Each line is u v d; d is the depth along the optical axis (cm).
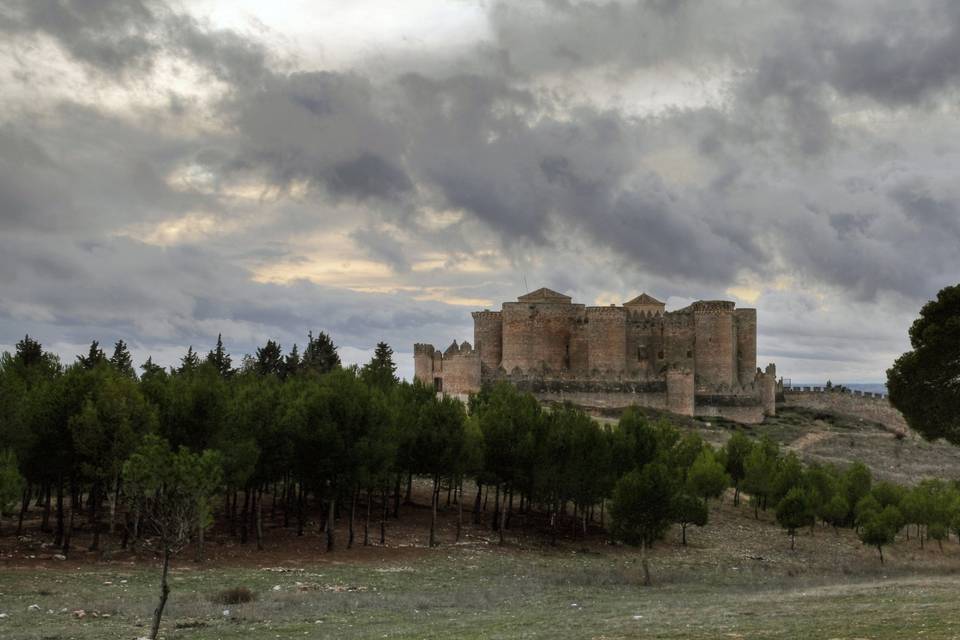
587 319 15100
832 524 9112
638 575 5941
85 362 10912
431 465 6562
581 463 7300
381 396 6650
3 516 6575
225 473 5647
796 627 2936
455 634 3141
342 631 3319
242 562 5531
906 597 3944
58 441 5600
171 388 6306
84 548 5591
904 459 13800
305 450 6084
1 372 5938
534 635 3041
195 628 3375
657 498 6191
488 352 15638
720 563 6931
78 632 3222
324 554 5969
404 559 5975
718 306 15125
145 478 3144
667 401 14512
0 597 3997
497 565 5988
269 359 13200
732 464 10075
